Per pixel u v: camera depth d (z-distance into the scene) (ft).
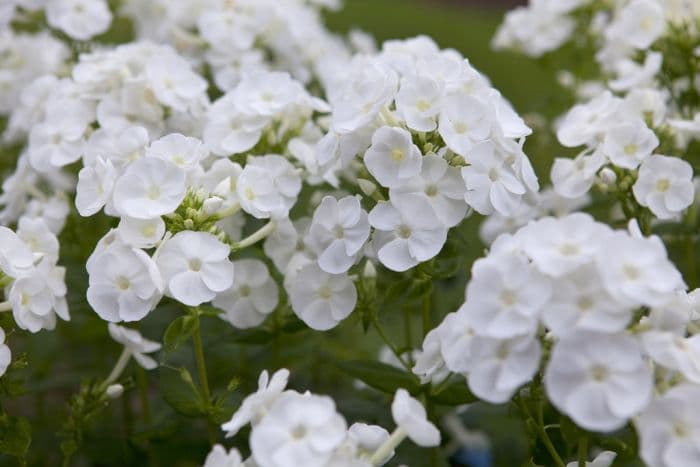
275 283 3.12
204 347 3.21
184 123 3.26
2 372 2.88
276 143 3.22
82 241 3.37
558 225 2.67
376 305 3.07
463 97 2.93
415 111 2.92
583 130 3.17
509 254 2.65
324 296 3.01
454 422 3.54
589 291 2.61
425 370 2.88
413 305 3.30
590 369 2.58
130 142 3.03
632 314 2.64
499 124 2.94
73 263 3.38
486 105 2.92
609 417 2.57
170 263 2.87
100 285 2.88
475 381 2.64
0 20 3.59
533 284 2.63
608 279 2.58
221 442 3.16
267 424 2.64
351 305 3.00
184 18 3.73
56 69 3.67
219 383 3.44
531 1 3.99
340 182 3.35
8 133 3.67
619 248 2.61
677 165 3.07
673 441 2.59
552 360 2.59
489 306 2.64
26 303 2.93
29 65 3.78
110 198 2.92
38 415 3.53
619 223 3.24
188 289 2.86
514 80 5.43
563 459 2.88
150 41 3.57
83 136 3.25
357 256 2.98
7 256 2.93
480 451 3.57
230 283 2.88
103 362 3.56
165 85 3.23
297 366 3.48
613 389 2.58
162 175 2.89
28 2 3.62
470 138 2.92
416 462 3.11
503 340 2.64
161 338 3.32
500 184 2.93
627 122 3.10
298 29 3.74
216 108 3.21
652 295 2.59
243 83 3.20
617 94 3.75
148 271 2.85
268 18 3.63
